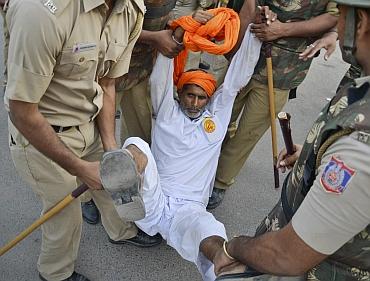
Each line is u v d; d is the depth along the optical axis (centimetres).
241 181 346
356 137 109
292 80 282
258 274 152
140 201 197
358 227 113
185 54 275
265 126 304
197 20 252
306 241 121
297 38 265
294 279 147
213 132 282
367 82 116
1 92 382
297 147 194
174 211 269
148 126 311
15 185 312
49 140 190
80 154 223
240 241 150
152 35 255
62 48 174
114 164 184
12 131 205
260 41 263
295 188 144
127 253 284
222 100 281
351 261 135
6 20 170
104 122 226
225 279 155
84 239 288
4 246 249
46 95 192
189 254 246
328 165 114
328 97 452
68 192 222
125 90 281
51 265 251
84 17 173
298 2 252
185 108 280
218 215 320
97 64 192
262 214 325
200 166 280
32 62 166
